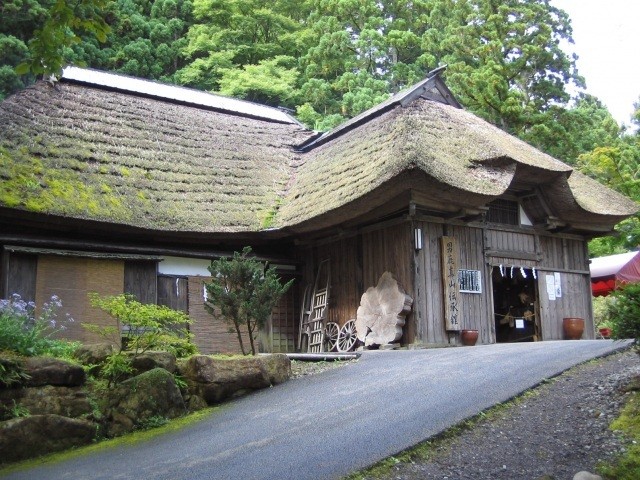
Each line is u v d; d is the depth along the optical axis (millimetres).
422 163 11391
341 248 14469
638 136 27609
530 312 15406
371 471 4621
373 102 24938
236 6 29656
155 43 29109
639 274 16812
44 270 12023
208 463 4996
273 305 8906
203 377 7211
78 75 16875
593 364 7348
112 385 6816
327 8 30172
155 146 15359
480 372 7371
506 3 26172
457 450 5043
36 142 13305
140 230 13008
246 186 15586
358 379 7723
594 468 4543
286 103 28516
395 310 12469
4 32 22188
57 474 5059
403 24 30344
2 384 6059
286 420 6082
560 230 15406
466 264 13477
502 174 12852
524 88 25672
